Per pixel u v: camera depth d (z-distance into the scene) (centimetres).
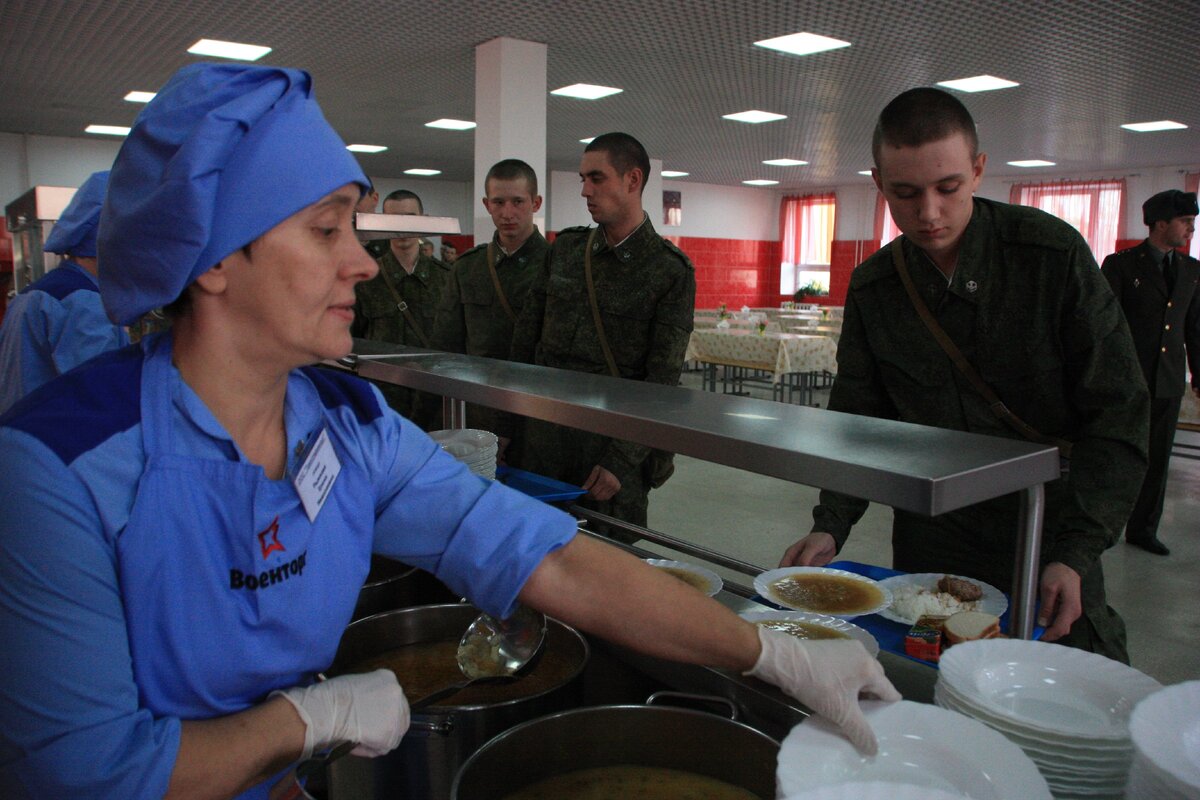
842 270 1428
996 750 67
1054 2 438
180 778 60
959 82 634
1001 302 142
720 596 128
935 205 130
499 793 86
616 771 91
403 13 474
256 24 499
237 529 64
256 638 67
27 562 56
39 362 192
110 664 59
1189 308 381
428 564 83
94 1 457
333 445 75
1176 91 645
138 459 61
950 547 155
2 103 754
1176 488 515
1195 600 337
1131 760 67
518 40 523
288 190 59
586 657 107
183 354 66
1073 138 877
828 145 955
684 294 237
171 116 57
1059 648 83
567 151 1042
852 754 70
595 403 108
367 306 377
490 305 294
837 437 87
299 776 76
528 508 83
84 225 197
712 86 656
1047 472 82
